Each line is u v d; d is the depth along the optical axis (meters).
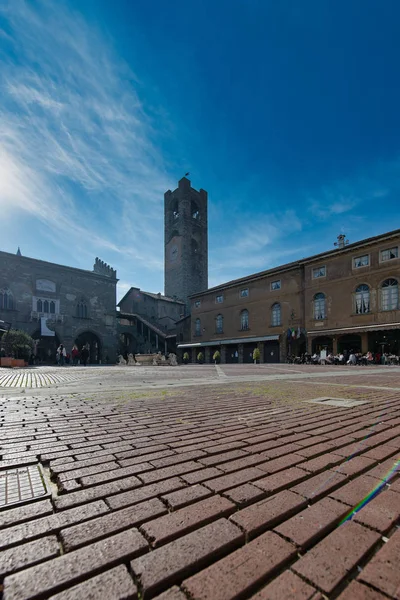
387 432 3.43
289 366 24.61
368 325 28.27
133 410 4.71
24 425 3.73
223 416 4.26
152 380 10.72
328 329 31.17
